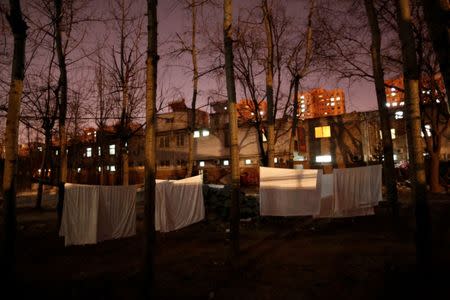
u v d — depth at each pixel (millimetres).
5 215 4984
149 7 5586
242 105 22047
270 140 13469
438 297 4918
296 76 15391
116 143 29359
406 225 10984
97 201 8391
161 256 8109
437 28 3902
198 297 5332
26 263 7625
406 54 5934
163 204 10719
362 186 10414
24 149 31141
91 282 6145
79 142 27484
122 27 15352
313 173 9883
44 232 11930
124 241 9891
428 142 22078
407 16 5969
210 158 36719
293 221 12844
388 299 4988
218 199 14414
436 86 19781
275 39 15602
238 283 5922
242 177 27734
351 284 5676
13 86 5156
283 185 9852
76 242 8164
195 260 7590
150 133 5352
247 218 13102
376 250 7895
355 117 33094
